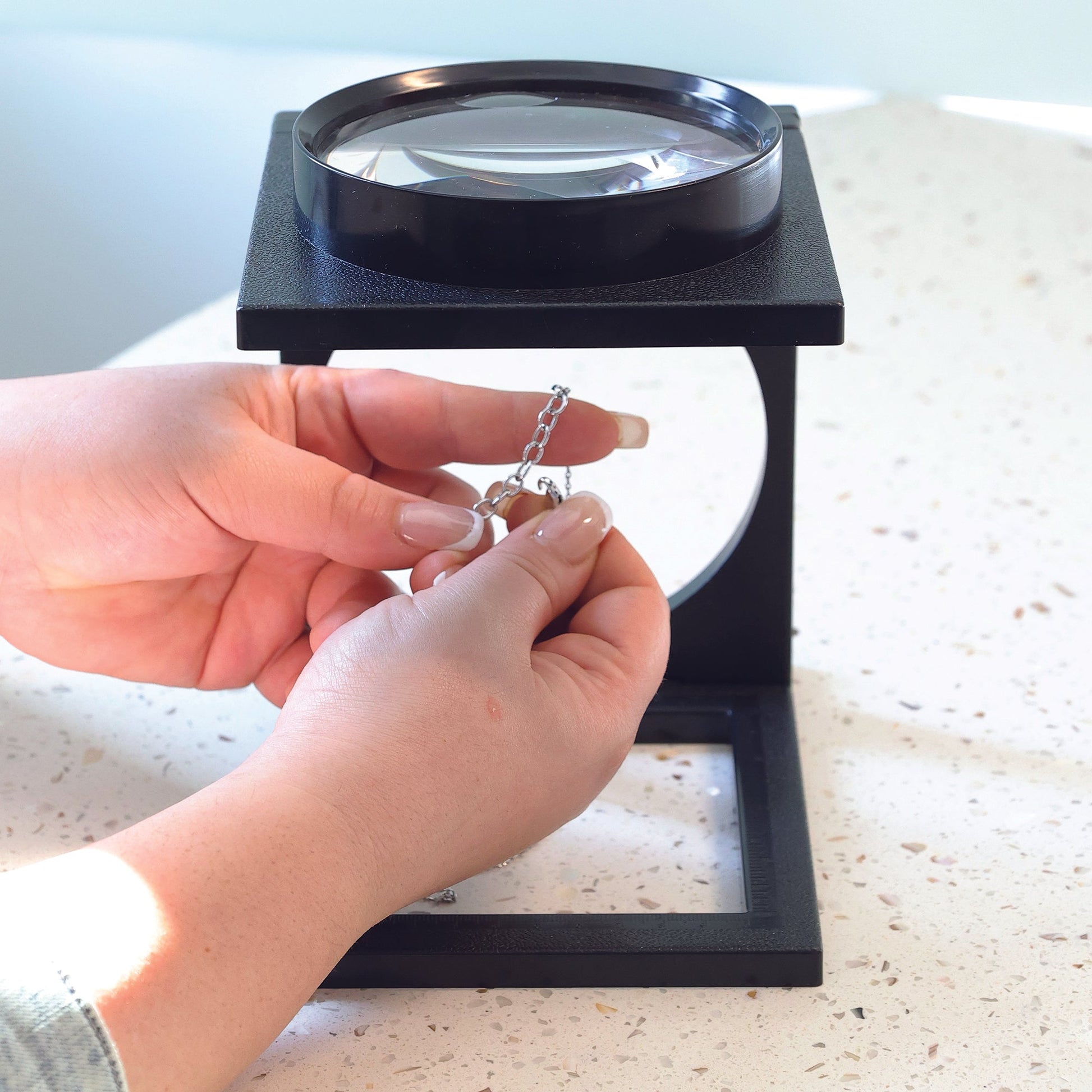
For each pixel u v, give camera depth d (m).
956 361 0.92
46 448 0.71
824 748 0.74
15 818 0.72
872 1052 0.66
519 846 0.67
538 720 0.66
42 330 1.36
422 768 0.64
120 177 1.35
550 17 1.52
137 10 1.54
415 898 0.65
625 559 0.70
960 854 0.71
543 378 0.94
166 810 0.64
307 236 0.69
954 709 0.75
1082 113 1.34
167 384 0.72
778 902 0.69
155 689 0.77
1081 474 0.85
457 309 0.66
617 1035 0.66
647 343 0.66
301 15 1.53
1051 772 0.73
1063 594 0.79
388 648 0.66
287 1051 0.66
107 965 0.61
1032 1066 0.65
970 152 1.22
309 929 0.63
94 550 0.72
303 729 0.65
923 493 0.84
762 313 0.66
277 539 0.71
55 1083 0.60
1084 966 0.68
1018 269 1.02
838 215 1.11
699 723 0.75
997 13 1.38
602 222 0.66
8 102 1.36
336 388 0.74
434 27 1.52
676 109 0.72
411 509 0.70
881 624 0.79
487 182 0.68
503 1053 0.66
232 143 1.34
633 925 0.68
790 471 0.73
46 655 0.75
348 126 0.71
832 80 1.48
